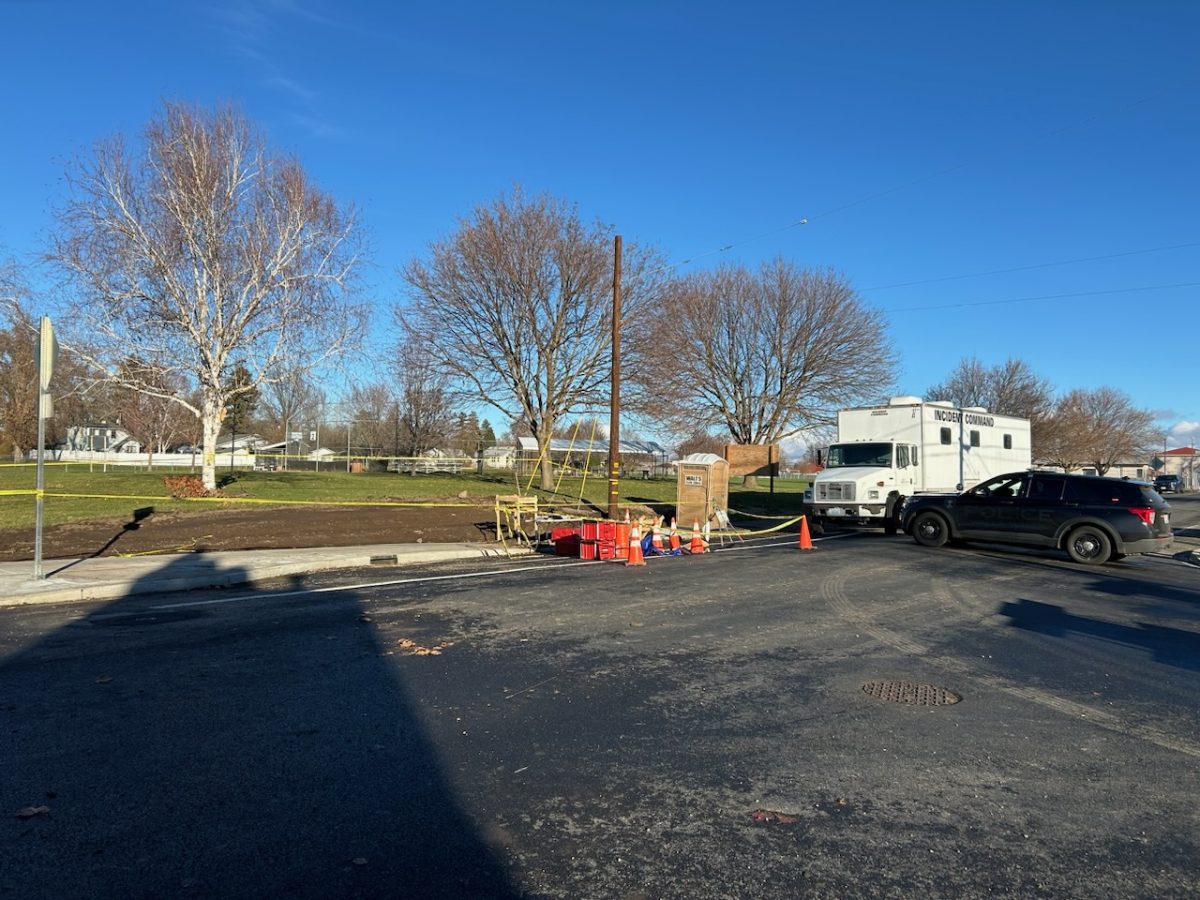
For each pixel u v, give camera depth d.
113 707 5.77
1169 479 76.06
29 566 12.31
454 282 29.11
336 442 75.19
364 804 4.26
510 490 29.48
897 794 4.50
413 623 8.84
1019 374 59.38
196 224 21.66
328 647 7.67
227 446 79.06
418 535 18.08
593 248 28.86
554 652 7.58
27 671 6.71
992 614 9.92
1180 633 9.00
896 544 18.08
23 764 4.71
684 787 4.55
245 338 22.31
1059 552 17.27
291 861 3.65
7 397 49.25
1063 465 66.81
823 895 3.45
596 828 4.03
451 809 4.22
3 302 20.92
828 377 44.19
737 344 46.31
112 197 20.48
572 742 5.22
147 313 21.30
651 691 6.37
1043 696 6.44
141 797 4.29
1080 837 4.02
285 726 5.43
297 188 22.44
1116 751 5.23
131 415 48.19
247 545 15.58
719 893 3.45
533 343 29.80
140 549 14.48
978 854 3.83
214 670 6.80
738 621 9.14
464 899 3.37
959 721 5.78
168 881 3.46
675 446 56.06
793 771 4.80
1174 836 4.05
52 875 3.49
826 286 44.59
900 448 21.28
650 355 29.28
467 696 6.16
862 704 6.13
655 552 16.36
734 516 28.61
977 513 16.80
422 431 54.97
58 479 27.59
